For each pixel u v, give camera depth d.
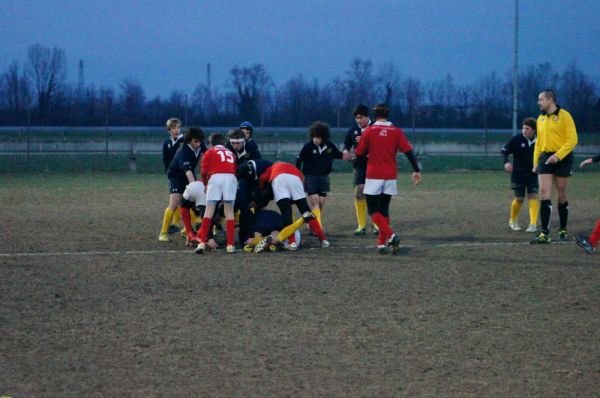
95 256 10.91
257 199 11.97
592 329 7.11
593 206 18.19
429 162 35.38
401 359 6.22
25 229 13.76
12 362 6.09
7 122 48.56
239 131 12.20
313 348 6.50
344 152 13.48
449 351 6.43
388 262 10.46
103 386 5.59
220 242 12.27
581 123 44.69
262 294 8.47
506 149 13.71
